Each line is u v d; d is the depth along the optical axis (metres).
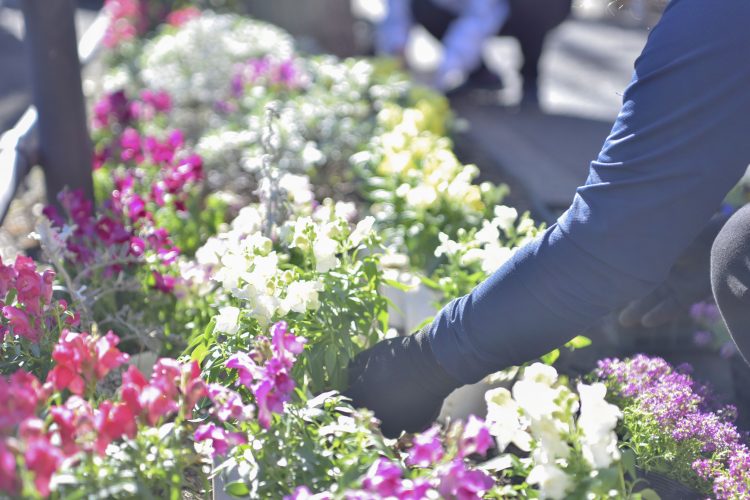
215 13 8.52
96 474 1.67
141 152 4.16
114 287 2.77
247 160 4.31
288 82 5.64
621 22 14.71
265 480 1.86
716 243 2.03
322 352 2.24
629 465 1.87
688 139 1.64
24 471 1.43
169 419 2.15
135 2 8.20
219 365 2.15
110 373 2.56
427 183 3.53
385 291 3.00
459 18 7.72
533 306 1.80
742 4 1.63
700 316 2.94
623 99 1.75
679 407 2.18
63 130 3.83
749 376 2.69
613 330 3.14
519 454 2.35
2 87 7.98
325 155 4.64
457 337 1.92
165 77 5.94
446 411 2.51
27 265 2.21
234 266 2.26
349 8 8.79
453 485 1.64
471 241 2.84
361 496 1.60
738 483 1.96
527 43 7.52
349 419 1.95
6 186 3.41
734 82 1.62
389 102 5.63
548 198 4.80
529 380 1.78
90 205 2.96
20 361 2.23
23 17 3.76
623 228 1.68
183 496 2.17
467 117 7.11
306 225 2.38
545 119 7.08
